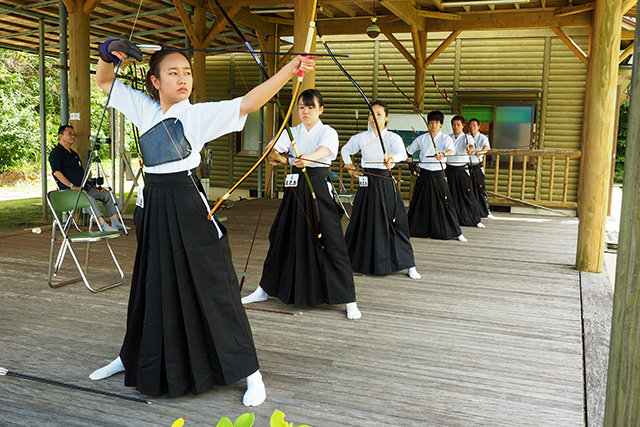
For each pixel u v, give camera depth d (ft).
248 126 36.58
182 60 6.34
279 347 8.72
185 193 6.48
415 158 33.17
